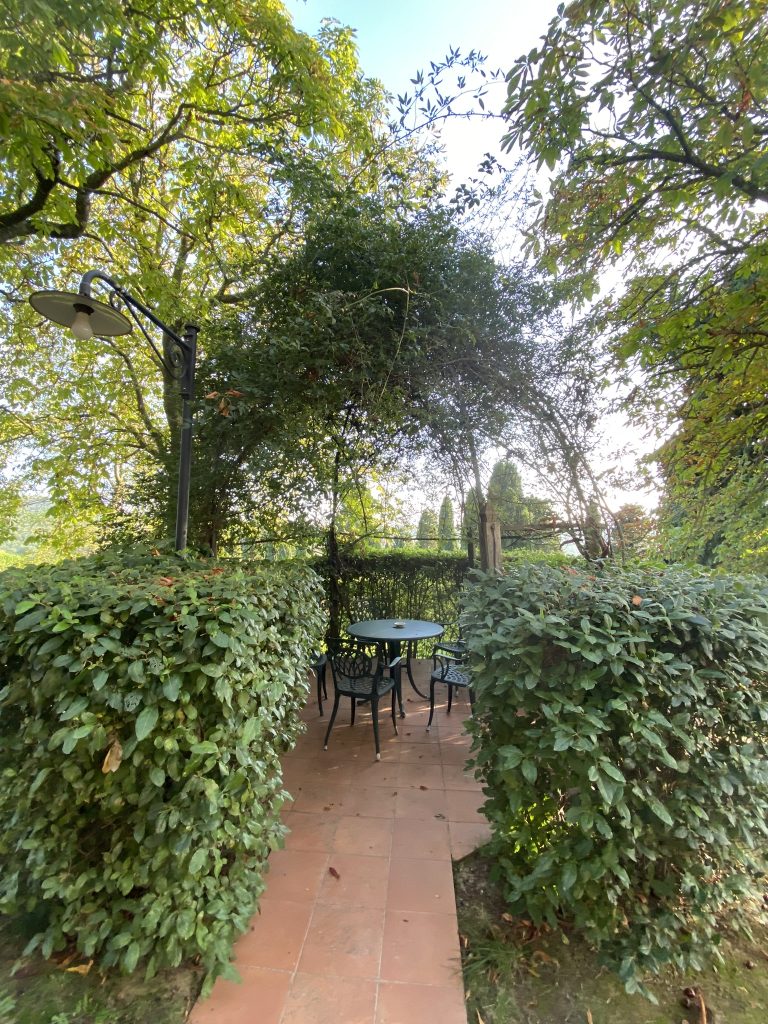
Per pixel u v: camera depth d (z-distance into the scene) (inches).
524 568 85.9
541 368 145.5
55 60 101.8
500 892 74.3
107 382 233.1
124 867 56.8
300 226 163.6
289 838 87.6
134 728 55.6
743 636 64.6
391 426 146.2
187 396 113.3
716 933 61.5
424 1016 53.6
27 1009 53.6
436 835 88.7
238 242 206.4
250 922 67.3
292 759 119.5
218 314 176.1
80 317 86.1
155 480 163.2
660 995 56.7
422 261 134.6
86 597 60.6
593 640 60.3
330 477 150.6
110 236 179.9
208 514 151.9
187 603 60.6
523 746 65.7
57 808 56.4
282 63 154.3
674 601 66.3
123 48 125.0
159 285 174.6
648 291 146.6
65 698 54.5
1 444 239.3
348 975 58.9
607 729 58.9
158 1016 53.2
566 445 148.3
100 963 58.1
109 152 134.2
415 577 200.7
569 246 123.4
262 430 138.1
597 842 61.3
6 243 159.2
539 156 96.9
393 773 112.6
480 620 76.9
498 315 141.3
